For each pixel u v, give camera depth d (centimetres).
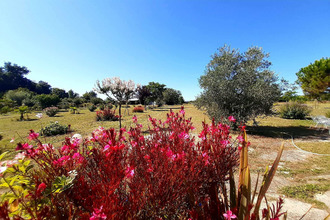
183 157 124
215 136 158
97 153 121
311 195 239
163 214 108
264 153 444
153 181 114
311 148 473
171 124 217
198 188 129
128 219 87
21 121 1302
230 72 709
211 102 757
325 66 1627
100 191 90
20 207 89
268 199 230
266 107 704
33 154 108
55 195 95
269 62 729
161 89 4619
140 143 161
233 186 119
